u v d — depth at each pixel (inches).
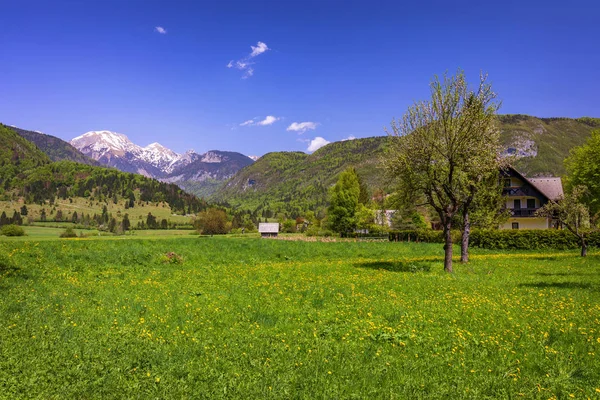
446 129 1071.0
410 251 1843.0
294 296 667.4
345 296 670.5
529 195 2910.9
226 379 324.2
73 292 692.7
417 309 568.4
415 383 315.3
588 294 694.5
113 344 406.6
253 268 1160.2
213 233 4527.6
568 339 424.5
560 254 1692.9
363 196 3964.1
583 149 2603.3
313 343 418.0
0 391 296.8
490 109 1082.1
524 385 314.8
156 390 303.4
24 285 749.3
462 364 355.9
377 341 425.4
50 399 287.4
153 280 883.4
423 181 1099.9
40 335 426.6
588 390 305.9
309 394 296.2
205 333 452.8
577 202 1599.4
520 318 509.7
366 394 299.7
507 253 1852.9
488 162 1121.4
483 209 1453.0
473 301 616.7
